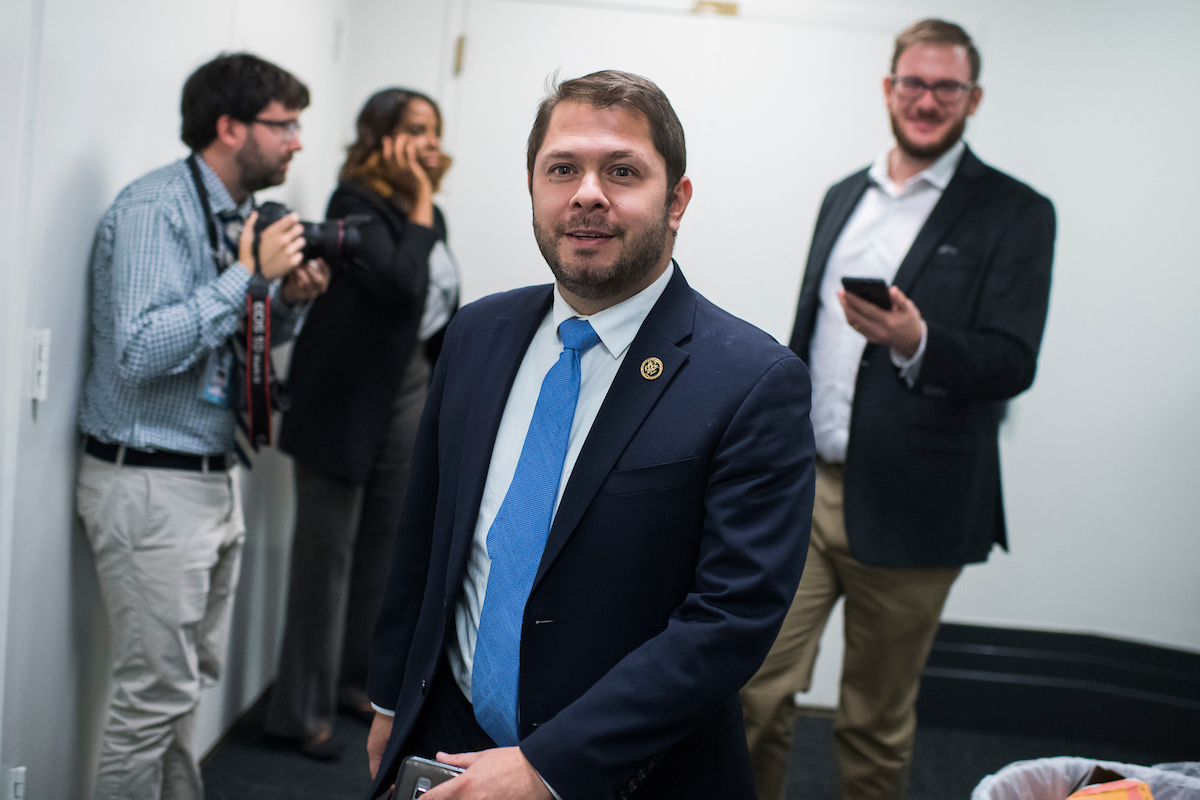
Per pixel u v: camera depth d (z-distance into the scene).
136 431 1.81
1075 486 3.19
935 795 2.67
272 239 1.87
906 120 2.16
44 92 1.63
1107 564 3.16
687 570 1.11
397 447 2.85
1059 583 3.21
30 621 1.71
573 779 1.00
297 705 2.66
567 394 1.15
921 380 2.01
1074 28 3.13
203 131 1.92
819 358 2.25
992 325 2.09
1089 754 3.05
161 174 1.89
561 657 1.10
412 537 1.34
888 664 2.19
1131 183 3.10
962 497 2.13
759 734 2.14
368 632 2.95
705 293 3.27
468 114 3.31
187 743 2.04
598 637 1.10
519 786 1.01
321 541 2.66
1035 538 3.22
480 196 3.32
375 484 2.87
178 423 1.86
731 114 3.24
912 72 2.12
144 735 1.87
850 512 2.11
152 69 2.03
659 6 3.24
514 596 1.12
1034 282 2.11
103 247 1.82
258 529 2.85
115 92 1.88
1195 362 3.03
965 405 2.12
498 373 1.24
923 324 1.97
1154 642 3.10
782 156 3.24
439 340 2.92
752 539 1.06
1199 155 3.01
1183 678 3.05
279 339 2.18
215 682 2.14
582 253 1.09
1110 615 3.17
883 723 2.21
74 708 1.91
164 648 1.86
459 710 1.21
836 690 3.31
